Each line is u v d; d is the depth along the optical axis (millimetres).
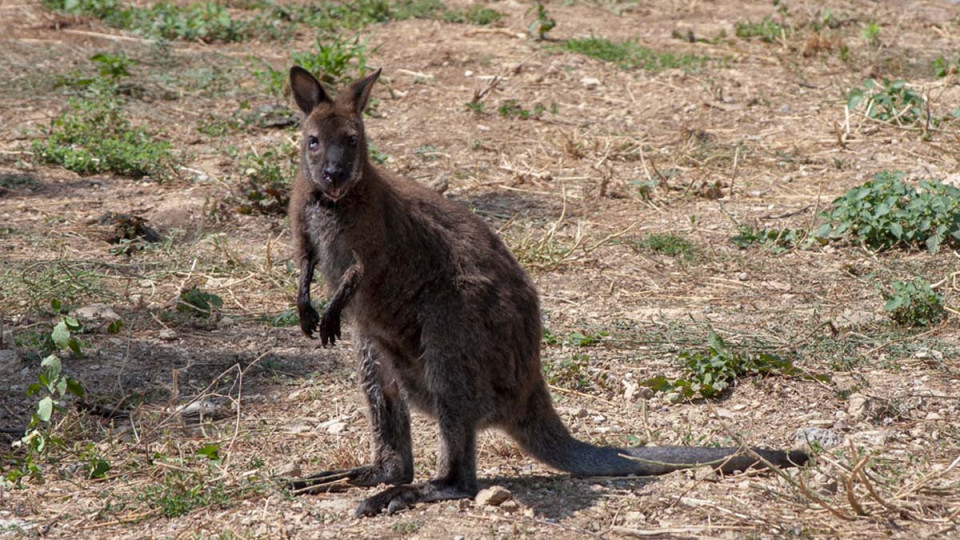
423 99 20312
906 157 17547
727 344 11070
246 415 9914
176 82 21062
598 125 19297
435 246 8375
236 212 15633
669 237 14672
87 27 24094
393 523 7758
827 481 8156
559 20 26000
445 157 17828
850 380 10359
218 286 13172
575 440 8633
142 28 24203
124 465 8805
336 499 8281
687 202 16172
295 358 11227
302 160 8836
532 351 8461
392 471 8586
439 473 8250
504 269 8445
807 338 11359
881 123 18750
